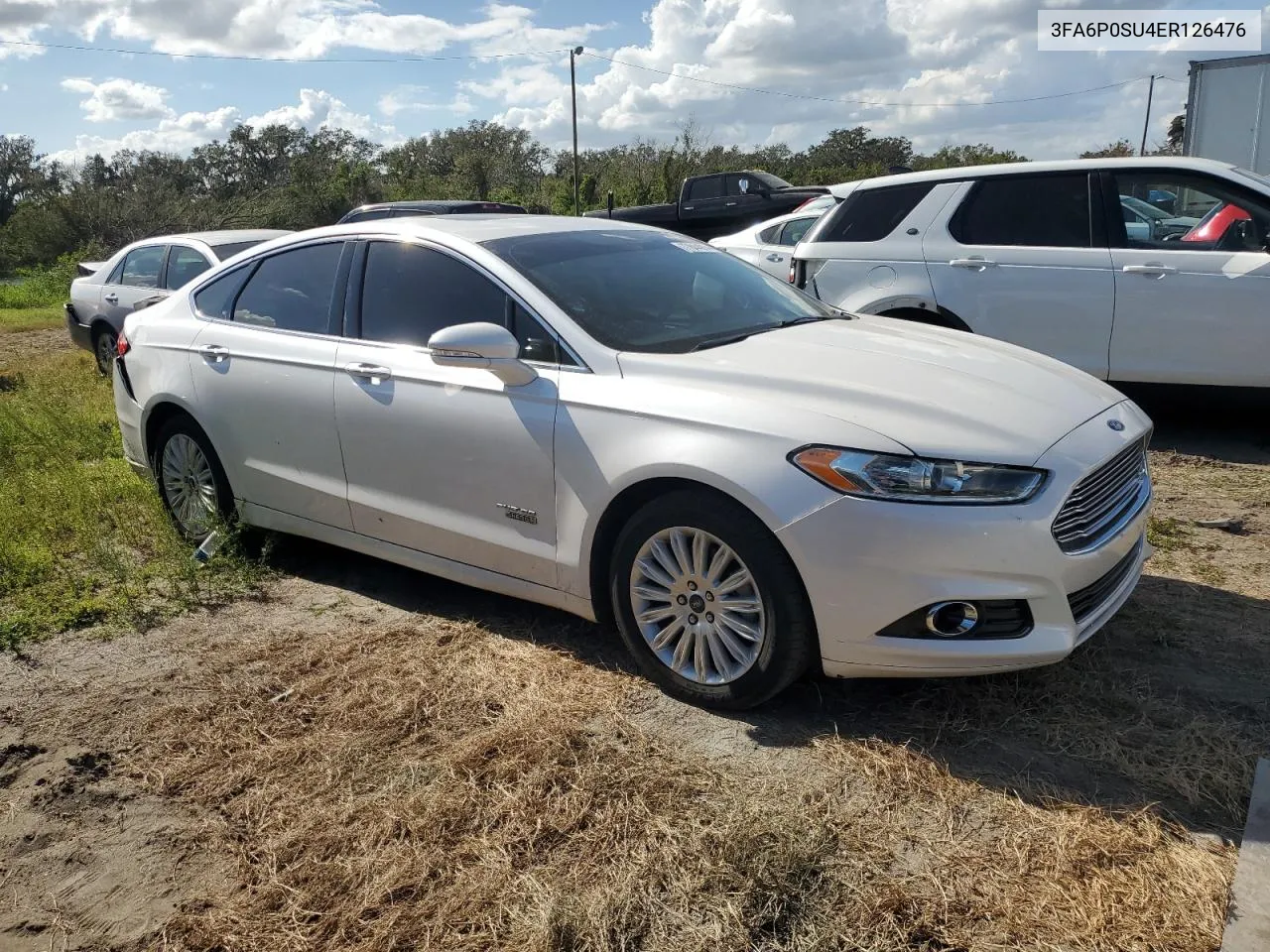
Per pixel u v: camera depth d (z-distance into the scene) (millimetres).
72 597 4340
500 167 52219
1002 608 2824
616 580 3279
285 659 3693
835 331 3771
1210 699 3117
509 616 3992
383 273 4059
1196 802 2611
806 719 3102
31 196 68188
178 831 2727
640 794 2734
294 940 2301
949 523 2756
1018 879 2355
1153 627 3627
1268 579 4066
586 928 2250
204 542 4754
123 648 3881
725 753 2934
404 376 3807
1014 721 3029
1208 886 2301
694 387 3168
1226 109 12617
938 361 3398
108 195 43406
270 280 4527
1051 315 6219
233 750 3102
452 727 3152
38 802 2887
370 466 3971
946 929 2213
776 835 2488
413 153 69188
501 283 3680
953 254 6441
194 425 4770
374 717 3234
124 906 2453
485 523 3641
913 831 2545
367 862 2539
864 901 2299
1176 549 4438
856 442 2848
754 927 2238
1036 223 6293
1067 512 2877
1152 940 2152
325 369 4086
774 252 8461
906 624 2822
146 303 5688
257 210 45250
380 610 4141
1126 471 3262
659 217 18344
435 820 2668
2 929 2398
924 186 6648
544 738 3020
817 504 2830
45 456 6613
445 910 2354
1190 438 6367
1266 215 5773
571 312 3531
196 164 69250
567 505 3365
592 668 3492
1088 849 2439
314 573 4613
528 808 2697
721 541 2998
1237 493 5238
